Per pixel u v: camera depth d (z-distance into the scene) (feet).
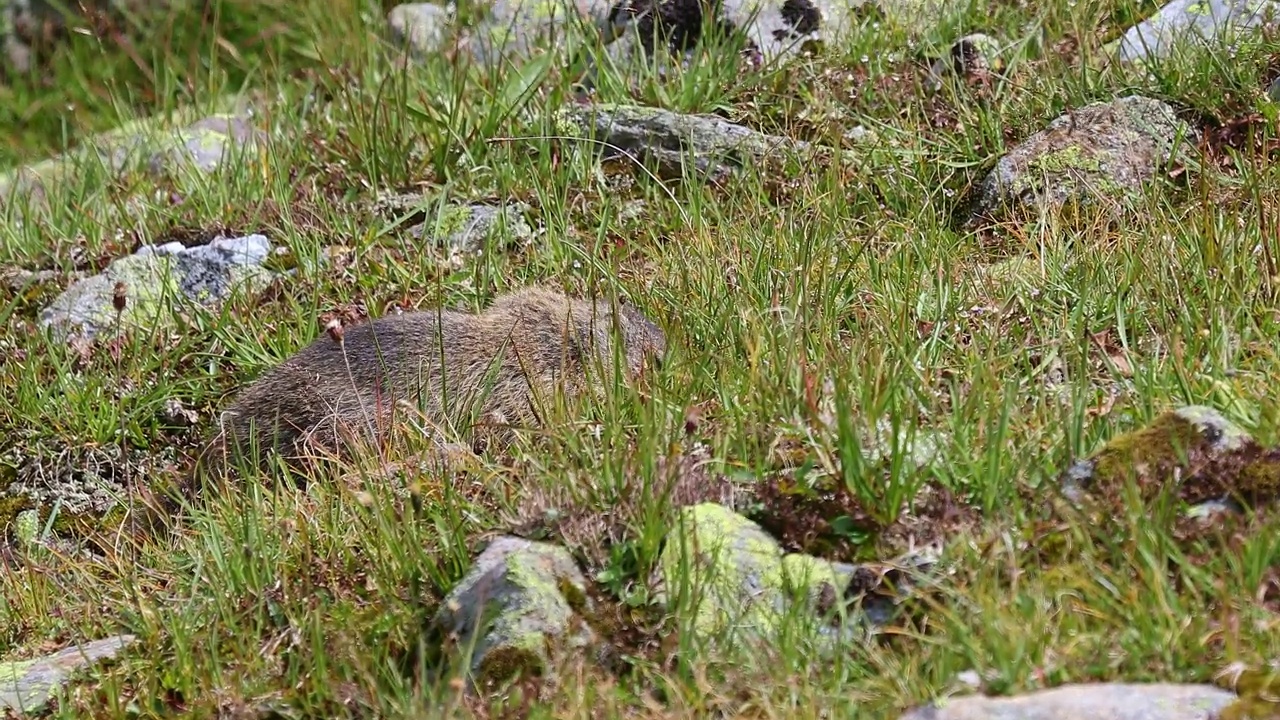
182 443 34.14
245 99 50.65
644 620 21.70
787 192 36.94
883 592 21.33
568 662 21.03
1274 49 36.47
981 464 22.58
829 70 41.01
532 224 38.42
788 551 22.59
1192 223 30.01
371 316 35.42
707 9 42.63
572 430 25.61
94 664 24.03
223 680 22.70
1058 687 18.69
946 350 27.86
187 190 42.45
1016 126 37.14
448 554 23.43
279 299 37.24
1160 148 34.81
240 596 24.52
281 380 31.55
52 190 43.73
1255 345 25.52
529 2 47.57
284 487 28.40
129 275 38.40
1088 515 21.22
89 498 33.06
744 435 24.70
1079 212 33.71
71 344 36.63
